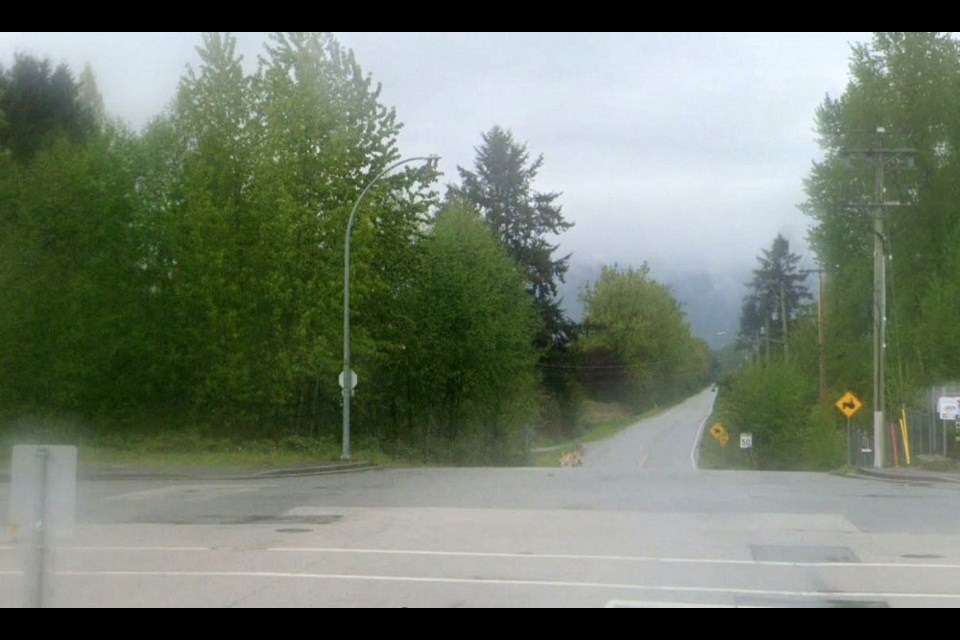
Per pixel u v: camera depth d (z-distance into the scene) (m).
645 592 11.51
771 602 10.99
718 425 65.50
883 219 43.50
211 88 37.44
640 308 116.69
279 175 36.88
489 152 78.12
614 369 112.62
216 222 35.59
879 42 50.22
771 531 16.73
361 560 13.61
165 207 36.47
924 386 41.72
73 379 33.94
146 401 36.66
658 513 19.25
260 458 33.69
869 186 48.75
